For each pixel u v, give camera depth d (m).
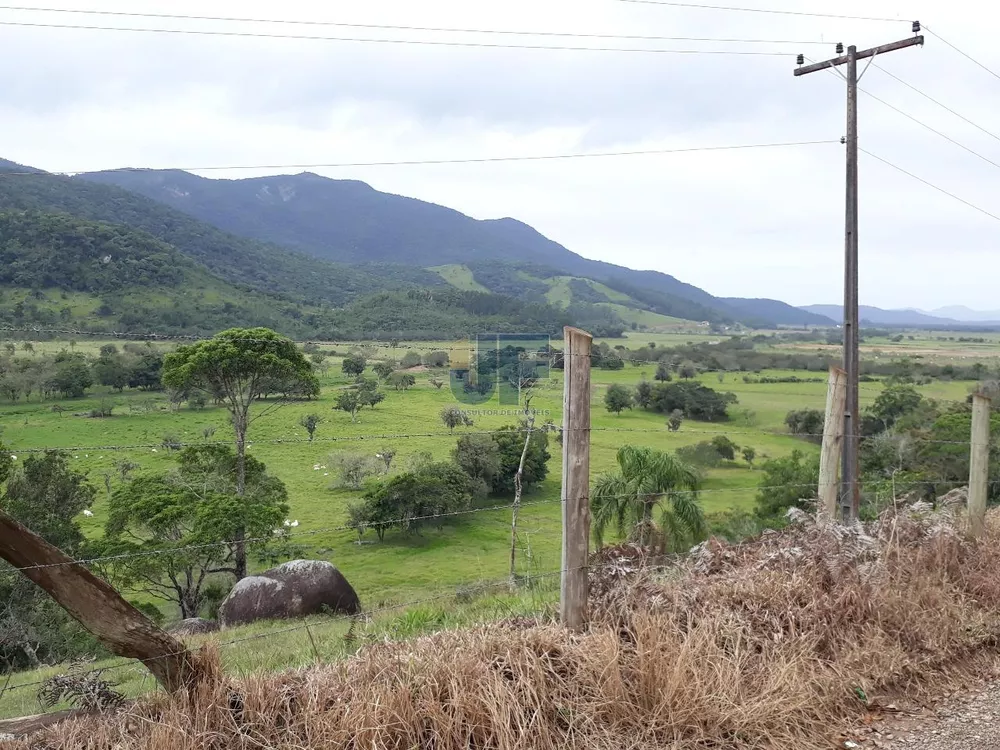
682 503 15.39
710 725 4.04
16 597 15.57
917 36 11.43
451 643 4.24
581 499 4.68
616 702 4.00
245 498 25.94
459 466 38.69
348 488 45.72
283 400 31.11
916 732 4.32
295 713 3.73
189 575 24.05
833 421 7.31
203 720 3.52
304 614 14.09
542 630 4.39
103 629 3.49
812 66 12.53
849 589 5.46
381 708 3.61
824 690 4.54
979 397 7.73
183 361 29.11
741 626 4.84
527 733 3.68
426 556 31.64
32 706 5.88
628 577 5.11
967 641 5.52
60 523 24.25
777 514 20.75
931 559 6.44
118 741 3.46
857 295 11.71
